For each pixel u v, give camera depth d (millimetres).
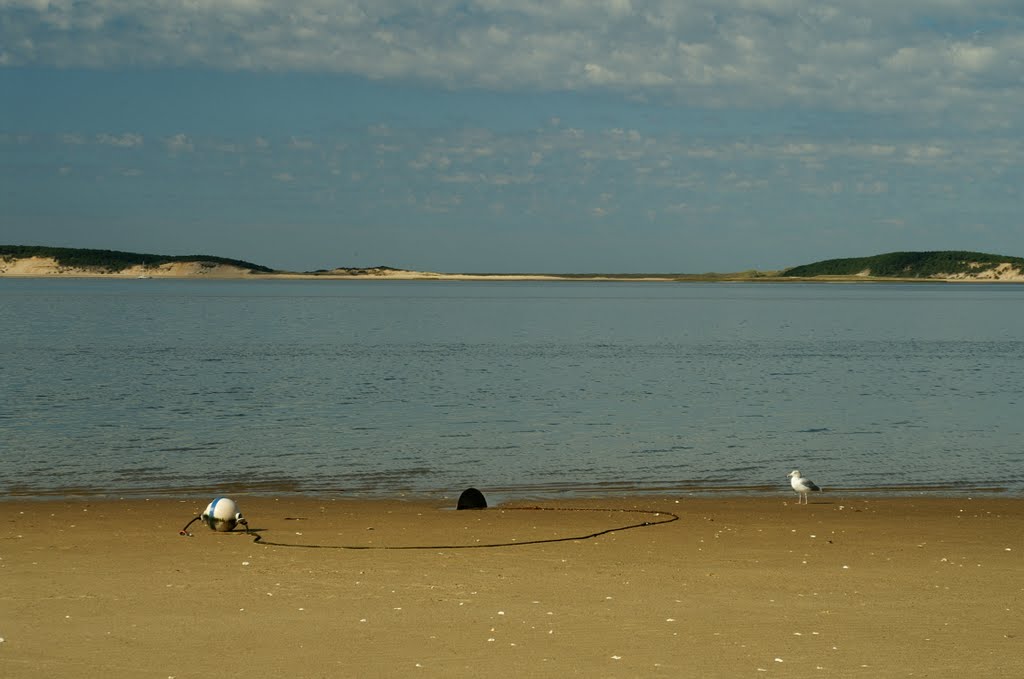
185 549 17594
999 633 12703
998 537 19297
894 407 43875
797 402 45500
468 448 32281
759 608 13828
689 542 18609
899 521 21031
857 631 12766
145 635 12367
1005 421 39625
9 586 14750
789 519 21250
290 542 18328
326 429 36219
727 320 126625
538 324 114500
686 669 11273
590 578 15602
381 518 21047
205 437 34062
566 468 28844
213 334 91250
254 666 11281
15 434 34344
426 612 13508
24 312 128375
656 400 45969
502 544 18312
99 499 23469
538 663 11445
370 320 119250
